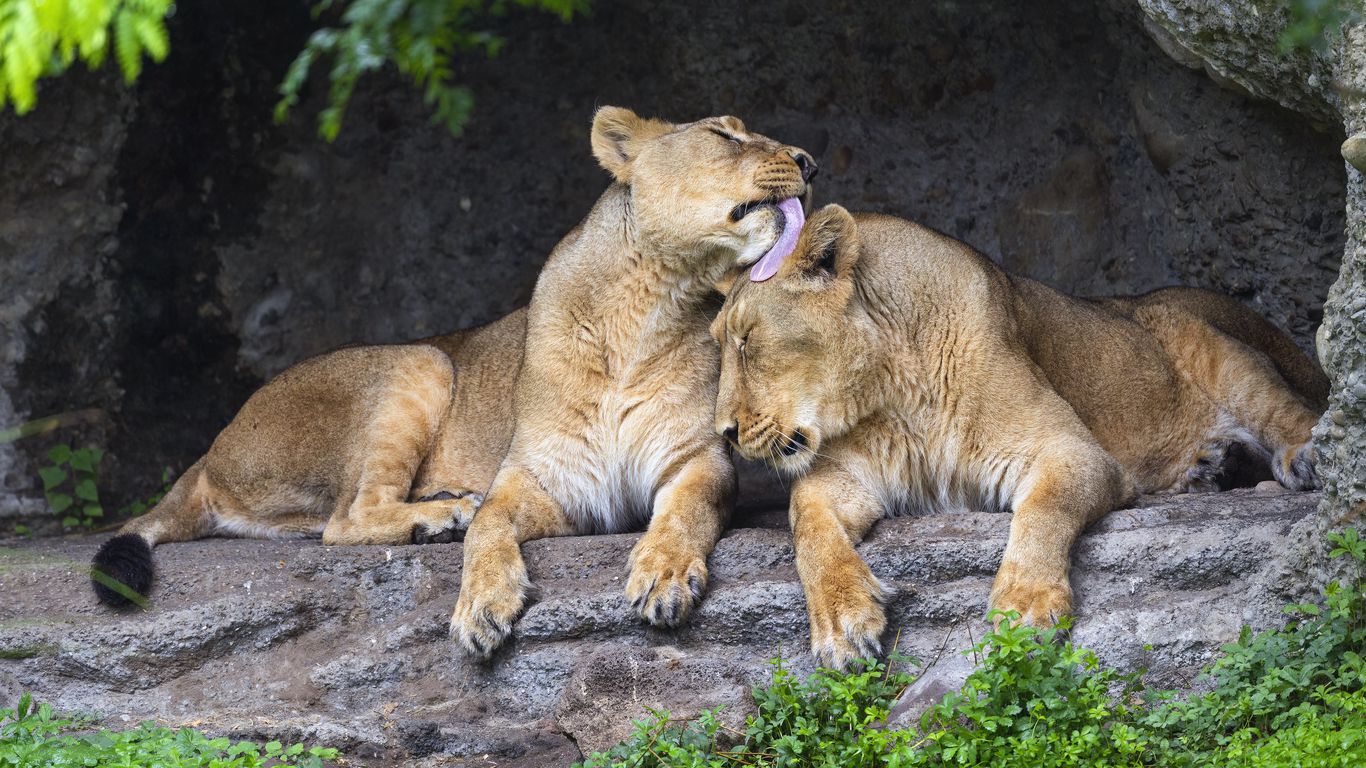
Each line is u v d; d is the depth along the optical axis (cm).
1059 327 1107
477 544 973
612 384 1049
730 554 963
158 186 1399
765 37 1490
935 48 1441
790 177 997
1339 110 902
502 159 1530
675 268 1030
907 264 994
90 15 341
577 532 1077
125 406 1388
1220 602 843
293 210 1474
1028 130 1424
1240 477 1155
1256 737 725
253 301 1457
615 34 1523
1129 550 884
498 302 1528
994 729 720
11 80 343
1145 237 1366
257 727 862
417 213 1519
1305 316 1236
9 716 834
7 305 1327
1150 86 1281
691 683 851
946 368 974
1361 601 772
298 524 1209
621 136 1067
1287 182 1177
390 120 1508
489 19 1505
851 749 743
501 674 934
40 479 1331
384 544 1106
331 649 990
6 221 1327
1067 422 973
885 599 873
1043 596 832
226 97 1427
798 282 945
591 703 851
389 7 337
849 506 958
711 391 1054
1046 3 1362
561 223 1534
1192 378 1170
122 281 1386
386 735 870
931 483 1005
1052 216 1412
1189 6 956
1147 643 816
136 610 990
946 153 1461
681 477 1019
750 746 795
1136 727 744
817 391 956
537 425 1061
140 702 943
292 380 1207
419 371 1189
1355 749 640
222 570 1026
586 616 923
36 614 982
